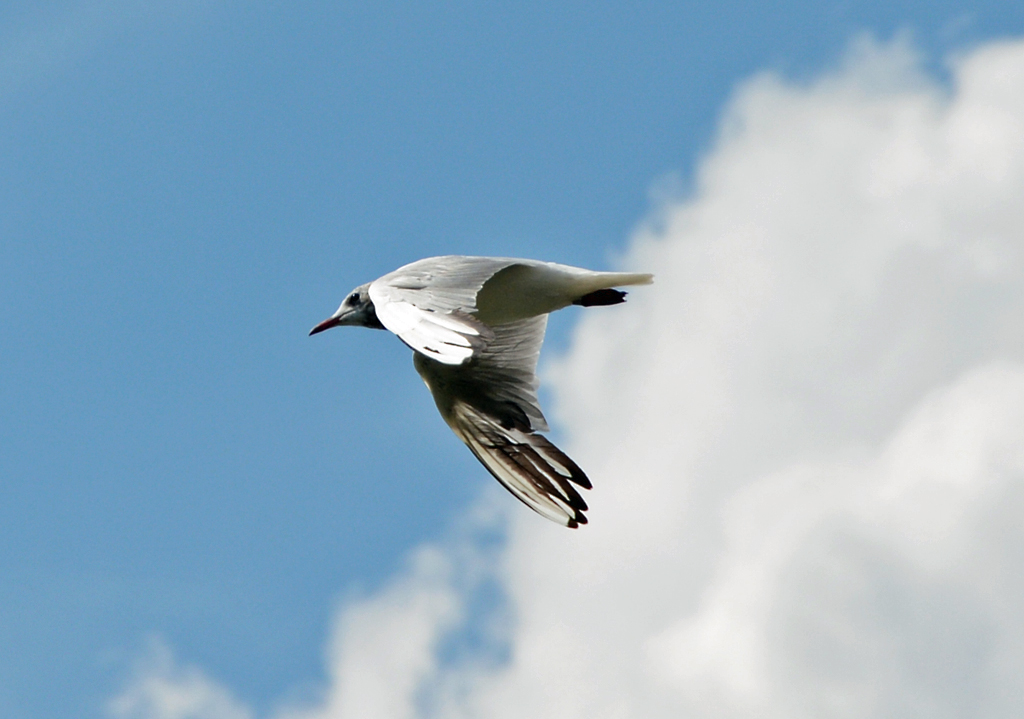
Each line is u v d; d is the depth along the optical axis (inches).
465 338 433.7
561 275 562.3
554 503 570.6
